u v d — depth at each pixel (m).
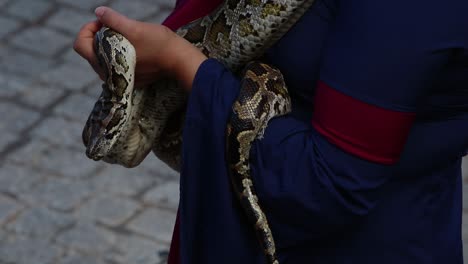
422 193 3.02
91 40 3.25
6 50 8.77
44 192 7.13
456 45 2.54
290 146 2.80
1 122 7.87
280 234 2.90
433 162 2.95
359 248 3.01
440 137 2.88
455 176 3.13
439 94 2.77
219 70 2.95
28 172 7.33
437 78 2.69
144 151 3.52
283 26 2.92
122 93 3.20
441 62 2.56
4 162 7.43
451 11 2.50
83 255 6.59
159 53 3.02
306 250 3.05
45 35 8.99
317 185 2.74
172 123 3.48
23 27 9.09
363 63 2.57
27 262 6.52
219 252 3.00
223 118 2.87
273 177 2.82
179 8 3.43
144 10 9.32
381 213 2.98
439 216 3.10
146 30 3.00
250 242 2.99
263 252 2.92
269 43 3.04
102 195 7.10
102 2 9.44
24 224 6.82
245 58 3.18
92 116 3.38
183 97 3.34
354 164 2.68
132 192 7.13
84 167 7.37
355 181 2.70
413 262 3.08
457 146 2.93
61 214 6.91
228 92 2.90
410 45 2.52
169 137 3.50
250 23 3.07
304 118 2.99
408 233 3.03
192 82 2.97
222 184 2.91
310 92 2.95
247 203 2.85
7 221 6.86
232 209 2.94
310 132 2.81
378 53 2.55
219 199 2.93
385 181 2.75
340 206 2.75
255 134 2.85
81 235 6.74
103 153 3.31
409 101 2.60
